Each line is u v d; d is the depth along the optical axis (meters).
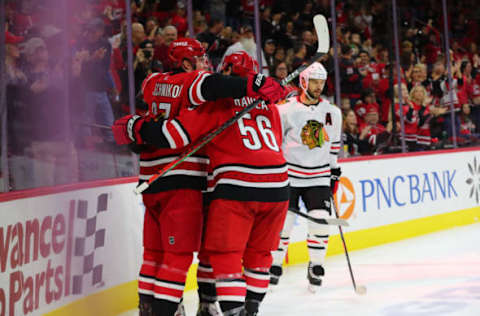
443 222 14.16
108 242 7.39
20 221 5.66
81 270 6.79
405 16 15.80
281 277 9.62
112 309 7.43
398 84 14.99
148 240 6.09
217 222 5.55
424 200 13.59
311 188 8.48
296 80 13.36
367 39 14.81
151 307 6.05
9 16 8.30
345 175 11.65
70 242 6.59
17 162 8.26
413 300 7.87
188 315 7.32
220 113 5.64
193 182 5.81
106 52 9.92
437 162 14.08
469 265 10.06
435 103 16.16
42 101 8.68
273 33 13.32
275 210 5.73
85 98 9.50
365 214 12.05
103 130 9.71
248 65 5.96
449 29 17.19
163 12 11.37
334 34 13.74
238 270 5.57
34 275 5.88
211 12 12.41
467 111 17.20
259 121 5.82
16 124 8.29
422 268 9.94
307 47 13.78
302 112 8.48
